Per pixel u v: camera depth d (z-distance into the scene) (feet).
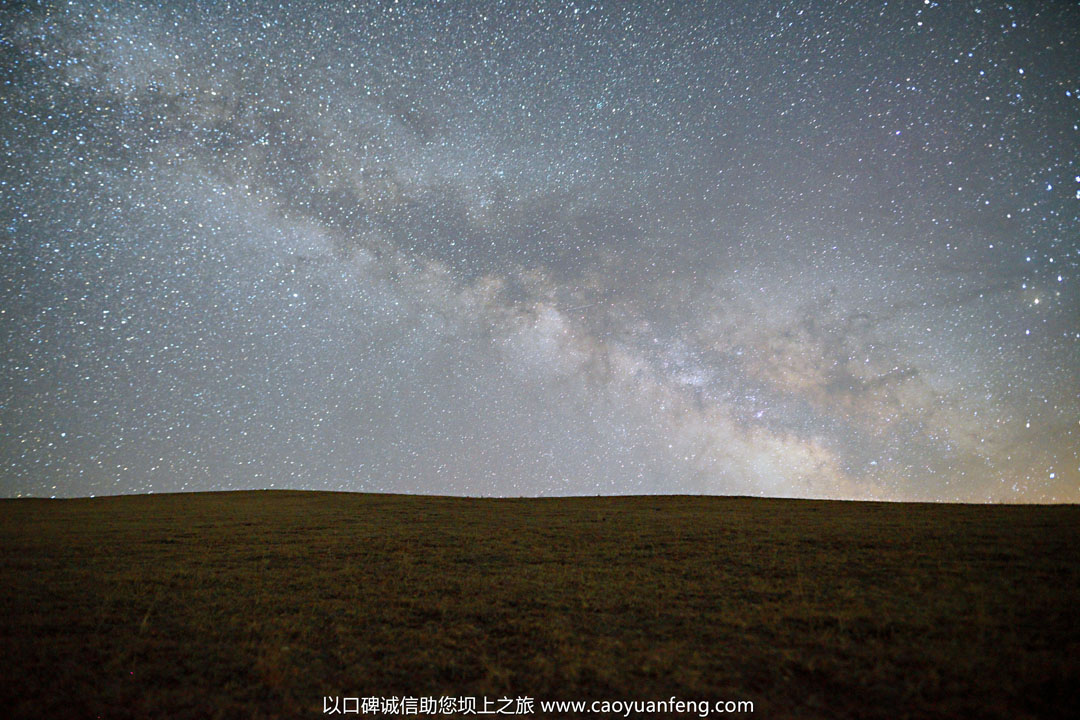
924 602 31.27
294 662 26.22
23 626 31.32
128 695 23.12
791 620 29.50
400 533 65.00
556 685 23.26
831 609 30.76
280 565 47.65
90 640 28.99
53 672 25.17
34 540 61.62
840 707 20.56
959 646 24.68
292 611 34.12
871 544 48.85
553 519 76.79
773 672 23.40
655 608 32.48
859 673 22.61
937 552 44.09
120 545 58.08
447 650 27.43
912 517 66.59
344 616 32.91
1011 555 41.81
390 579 41.63
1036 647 24.52
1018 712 19.58
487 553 51.67
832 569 40.50
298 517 82.38
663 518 74.02
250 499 114.52
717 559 45.78
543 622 30.71
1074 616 27.91
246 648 27.91
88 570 45.65
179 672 25.21
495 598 35.78
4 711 21.80
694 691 22.13
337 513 87.81
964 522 59.52
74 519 81.87
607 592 36.37
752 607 31.91
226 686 23.77
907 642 25.49
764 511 80.64
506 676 24.06
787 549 48.62
